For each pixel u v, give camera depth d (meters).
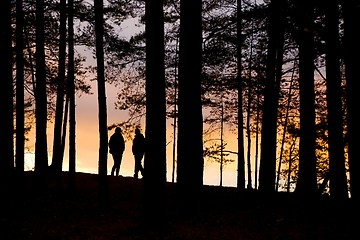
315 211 13.27
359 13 9.66
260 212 13.55
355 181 9.94
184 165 13.30
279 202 14.86
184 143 13.31
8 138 13.43
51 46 20.02
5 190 13.38
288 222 12.37
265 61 16.55
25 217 12.96
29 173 21.95
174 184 20.11
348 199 11.74
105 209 14.33
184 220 12.55
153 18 11.27
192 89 13.30
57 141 17.36
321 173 22.70
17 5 14.28
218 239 10.91
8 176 13.44
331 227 11.48
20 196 13.92
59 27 18.45
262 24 15.59
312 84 14.76
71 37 15.83
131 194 17.39
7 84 13.41
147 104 11.22
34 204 14.65
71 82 15.88
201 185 13.37
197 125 13.30
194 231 11.49
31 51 19.50
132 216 13.61
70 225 12.34
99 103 14.16
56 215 13.41
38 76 17.52
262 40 16.36
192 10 13.48
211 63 17.34
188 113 13.30
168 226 11.40
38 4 16.00
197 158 13.29
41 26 17.34
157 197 11.25
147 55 11.25
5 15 13.27
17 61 14.28
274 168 15.62
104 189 14.42
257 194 16.30
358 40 9.67
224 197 15.97
